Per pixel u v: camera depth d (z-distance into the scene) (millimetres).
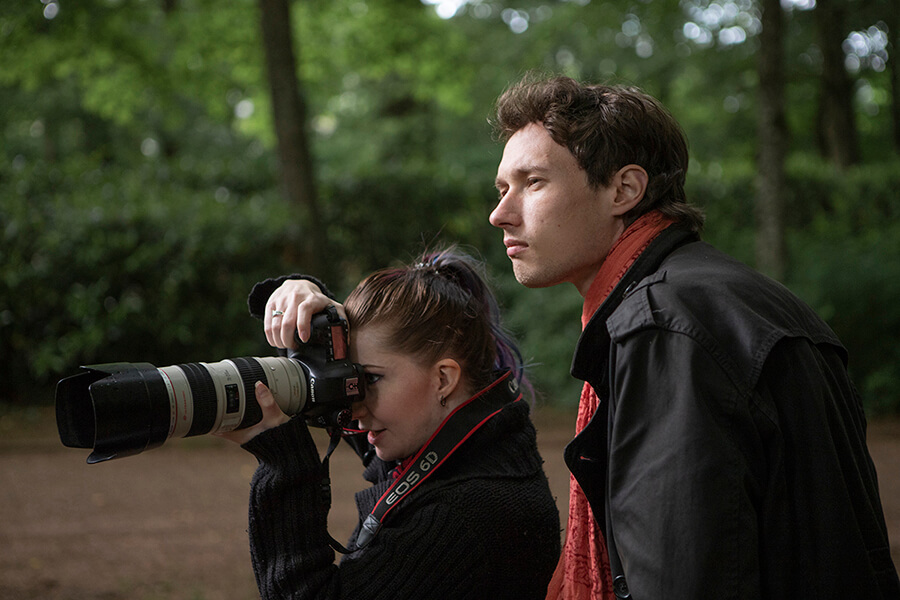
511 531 1423
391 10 12438
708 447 1115
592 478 1372
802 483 1167
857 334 8883
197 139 18953
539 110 1489
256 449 1395
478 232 11078
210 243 8461
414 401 1501
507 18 18875
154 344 8484
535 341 9031
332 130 20781
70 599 3605
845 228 11914
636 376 1210
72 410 1434
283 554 1367
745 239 11195
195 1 11953
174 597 3650
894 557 4148
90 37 11273
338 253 10781
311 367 1468
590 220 1466
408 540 1386
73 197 8727
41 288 8258
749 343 1170
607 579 1513
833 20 14188
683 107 18422
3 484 5695
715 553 1083
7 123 17641
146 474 6062
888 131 19422
